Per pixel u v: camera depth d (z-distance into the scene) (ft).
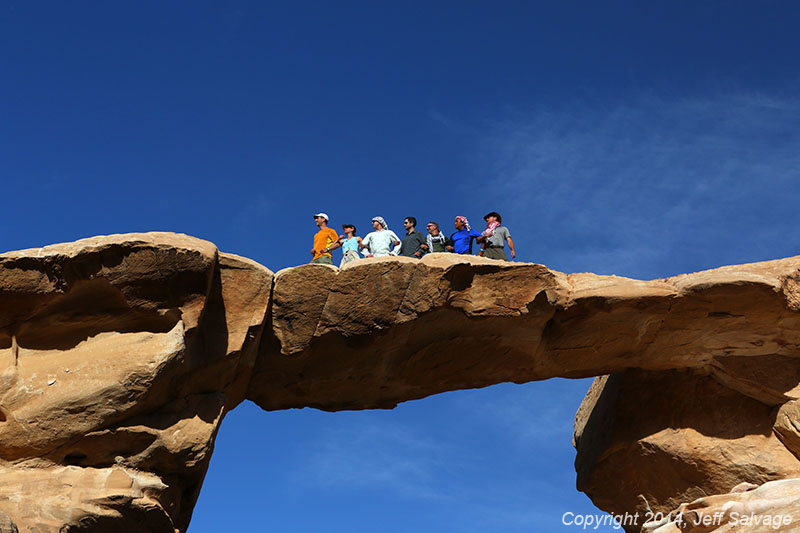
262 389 54.24
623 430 59.36
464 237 59.77
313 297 50.19
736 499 48.62
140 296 45.93
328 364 52.85
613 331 54.70
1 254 44.73
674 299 52.70
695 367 58.08
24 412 44.57
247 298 49.08
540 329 53.26
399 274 50.11
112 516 43.42
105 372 45.21
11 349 45.68
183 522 47.57
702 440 56.70
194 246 46.39
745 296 52.26
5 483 43.32
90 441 44.78
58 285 45.06
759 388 56.13
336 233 58.39
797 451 55.21
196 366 47.55
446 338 53.01
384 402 57.31
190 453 46.21
